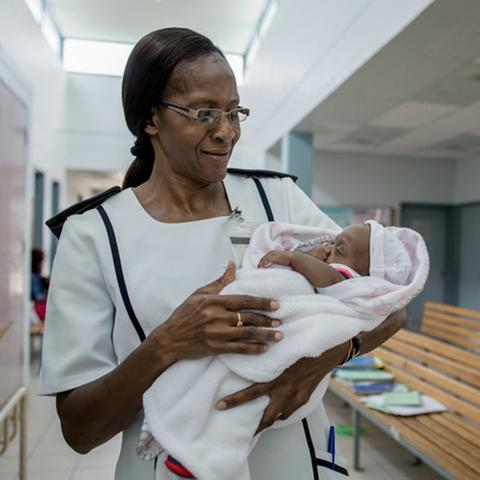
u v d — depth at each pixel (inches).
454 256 295.9
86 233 31.7
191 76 28.3
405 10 101.7
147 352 26.6
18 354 88.8
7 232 82.9
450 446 80.7
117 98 318.3
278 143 223.6
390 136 229.5
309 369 27.4
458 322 149.8
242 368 26.3
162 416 26.5
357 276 31.9
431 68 127.4
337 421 136.9
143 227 31.9
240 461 25.7
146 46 29.5
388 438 124.0
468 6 92.4
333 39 146.9
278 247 32.9
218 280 28.8
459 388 92.4
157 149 33.1
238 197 35.9
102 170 316.2
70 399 29.9
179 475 26.6
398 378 117.3
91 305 31.3
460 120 193.5
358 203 281.4
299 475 31.1
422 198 289.4
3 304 80.0
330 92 149.7
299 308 27.5
